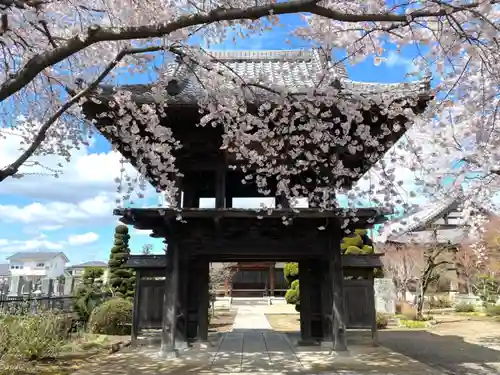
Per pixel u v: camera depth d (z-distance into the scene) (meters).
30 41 5.55
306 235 7.98
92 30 3.62
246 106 6.36
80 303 11.95
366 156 7.47
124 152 7.77
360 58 5.54
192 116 7.36
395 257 20.75
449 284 26.56
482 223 12.18
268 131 6.80
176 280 7.76
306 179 8.51
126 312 11.02
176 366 6.87
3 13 3.95
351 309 8.95
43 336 7.59
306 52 10.26
